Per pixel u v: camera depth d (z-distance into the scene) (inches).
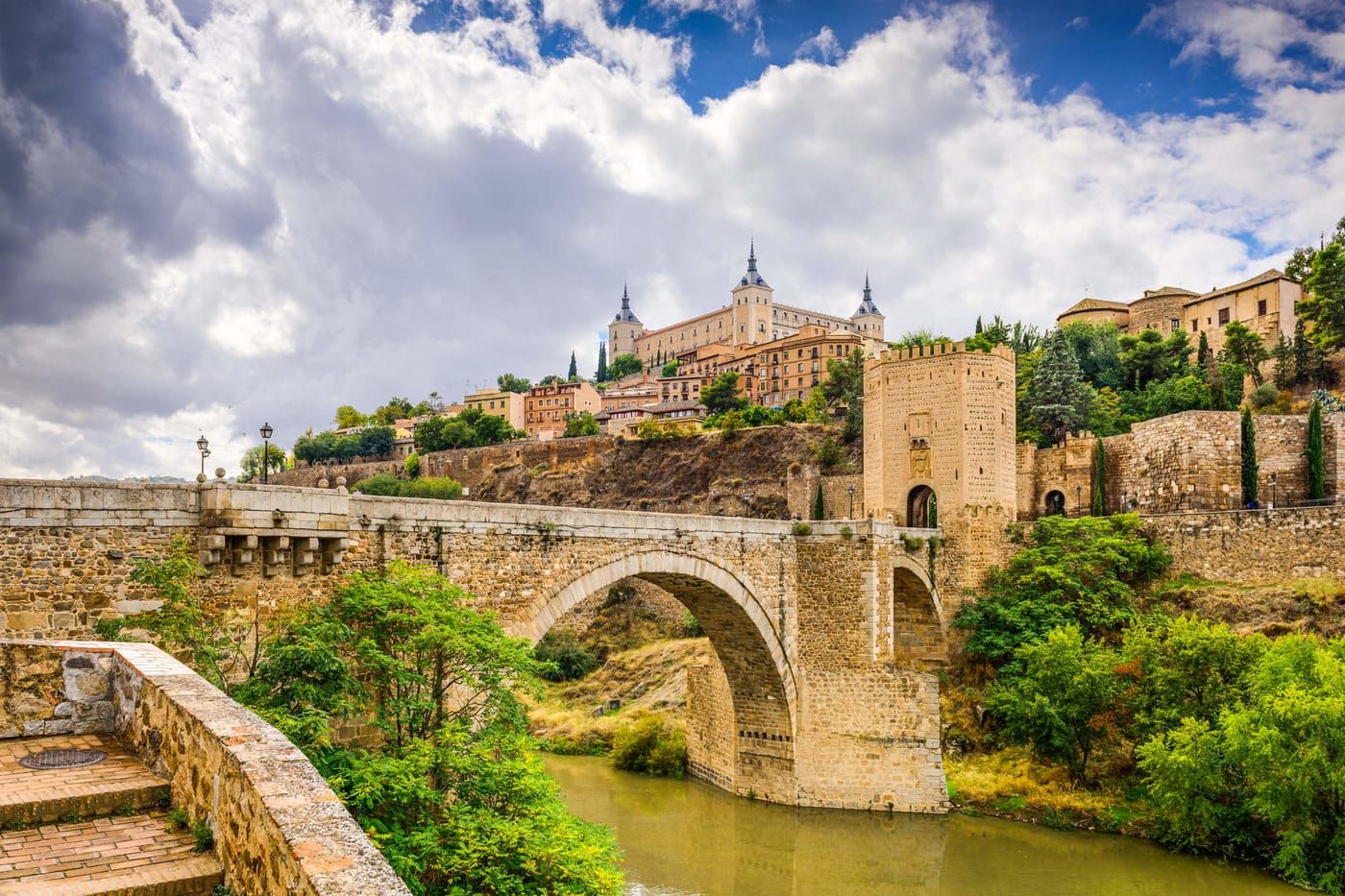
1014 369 2549.2
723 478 4188.0
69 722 561.9
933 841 1595.7
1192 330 4030.5
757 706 1845.5
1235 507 2447.1
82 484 746.8
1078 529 2308.1
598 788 1967.3
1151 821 1576.0
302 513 885.8
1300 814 1379.2
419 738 860.6
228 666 817.5
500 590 1130.0
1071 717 1721.2
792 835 1649.9
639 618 3272.6
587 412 6525.6
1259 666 1529.3
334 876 278.1
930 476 2458.2
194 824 421.4
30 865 382.6
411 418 7785.4
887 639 1868.8
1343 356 2962.6
